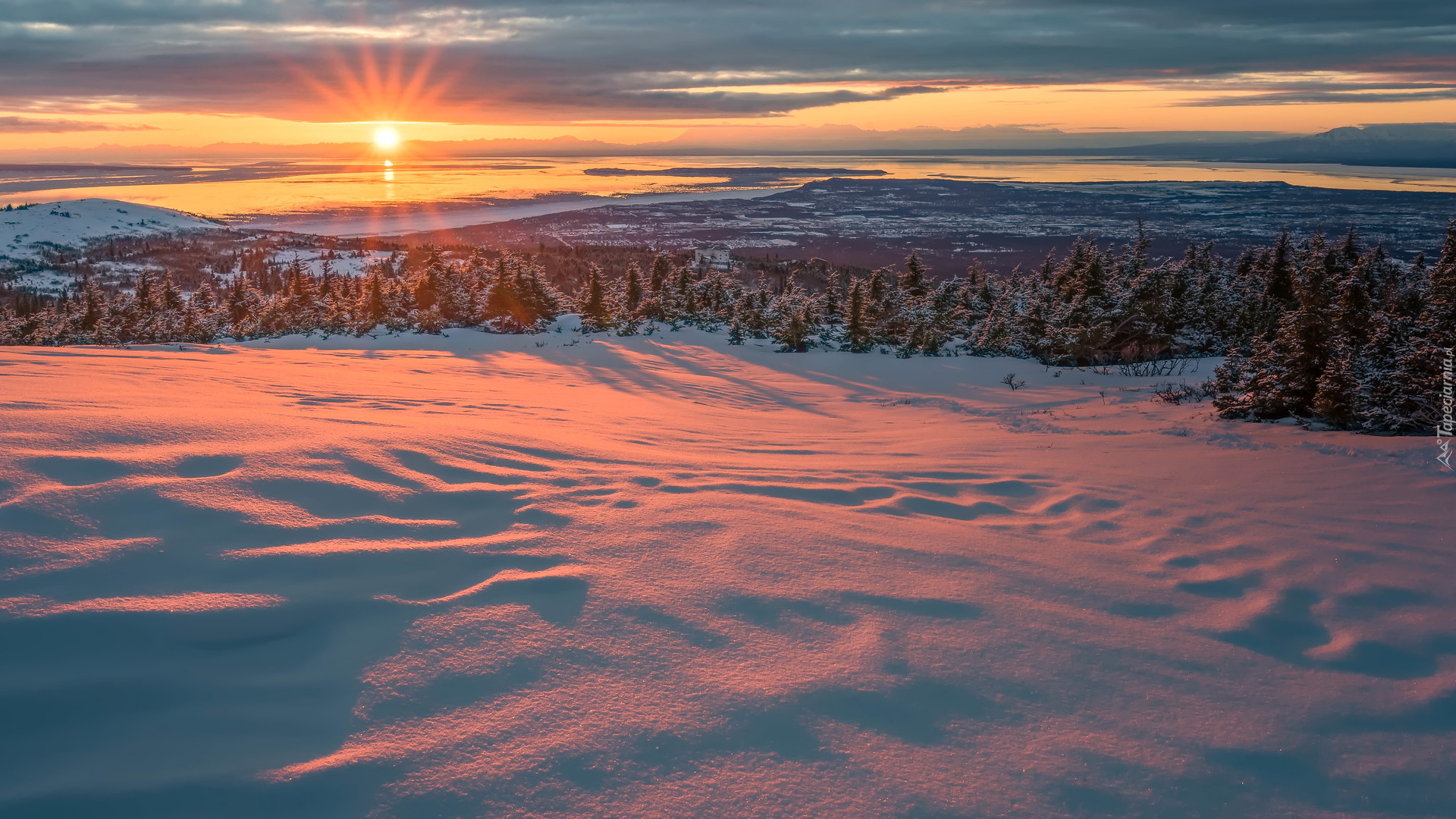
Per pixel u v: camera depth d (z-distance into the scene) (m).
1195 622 2.90
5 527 2.59
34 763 1.75
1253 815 1.81
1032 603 2.99
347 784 1.73
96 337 23.17
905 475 5.36
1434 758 2.04
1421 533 3.99
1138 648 2.64
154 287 27.59
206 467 3.44
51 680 1.96
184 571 2.54
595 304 25.52
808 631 2.59
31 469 3.06
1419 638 2.77
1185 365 16.00
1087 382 14.55
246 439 3.92
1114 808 1.81
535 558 3.02
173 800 1.66
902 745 2.00
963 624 2.74
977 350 20.19
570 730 1.97
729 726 2.03
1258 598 3.12
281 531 2.95
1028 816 1.76
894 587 3.03
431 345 20.73
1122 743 2.07
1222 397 9.12
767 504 4.12
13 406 4.26
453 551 3.01
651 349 20.42
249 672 2.12
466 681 2.16
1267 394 8.43
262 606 2.41
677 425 8.01
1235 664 2.56
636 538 3.35
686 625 2.56
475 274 27.41
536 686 2.15
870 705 2.17
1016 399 12.70
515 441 5.08
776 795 1.79
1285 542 3.86
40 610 2.17
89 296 25.55
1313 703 2.32
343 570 2.73
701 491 4.31
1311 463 5.74
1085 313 18.84
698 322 25.64
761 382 15.40
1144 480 5.32
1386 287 14.80
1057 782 1.89
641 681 2.21
